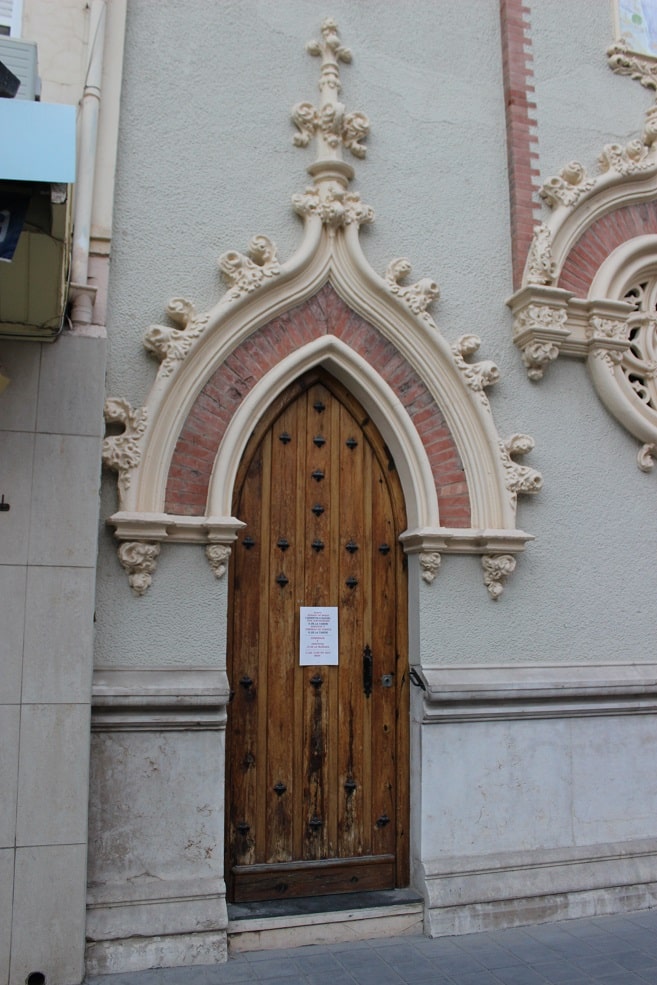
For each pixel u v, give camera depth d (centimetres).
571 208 597
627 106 650
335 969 446
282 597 523
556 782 542
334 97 559
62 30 490
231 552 511
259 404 514
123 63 520
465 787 521
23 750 423
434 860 508
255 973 438
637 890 539
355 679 531
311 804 514
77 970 419
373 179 568
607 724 562
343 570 538
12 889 414
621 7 661
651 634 589
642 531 598
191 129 531
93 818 449
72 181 329
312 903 497
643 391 615
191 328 498
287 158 550
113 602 471
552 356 577
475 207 592
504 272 591
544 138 616
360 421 550
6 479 436
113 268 500
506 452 555
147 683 463
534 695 536
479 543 540
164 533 477
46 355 450
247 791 502
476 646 539
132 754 460
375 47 587
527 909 511
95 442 451
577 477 586
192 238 520
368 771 527
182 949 445
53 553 437
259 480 527
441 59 604
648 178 636
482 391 557
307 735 518
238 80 548
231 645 508
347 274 542
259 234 530
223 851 472
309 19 573
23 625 429
